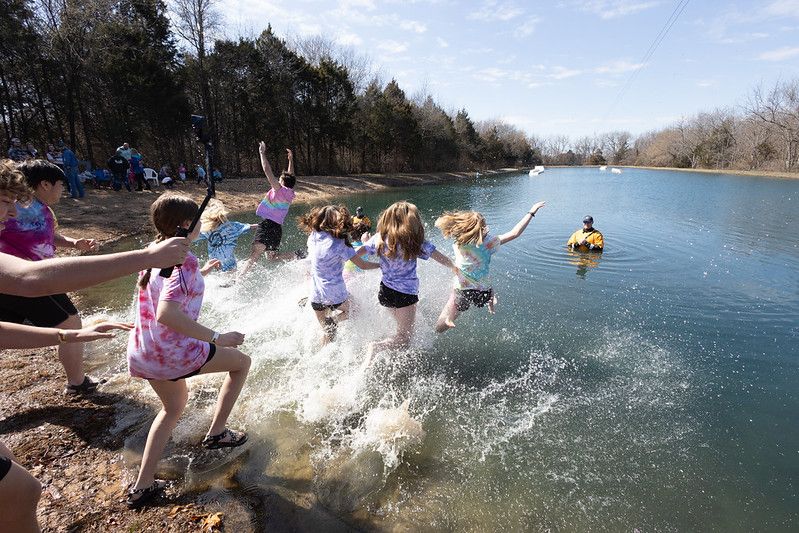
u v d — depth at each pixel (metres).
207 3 23.42
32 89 21.36
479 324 5.56
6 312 3.32
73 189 13.97
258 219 14.84
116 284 6.98
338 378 4.25
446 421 3.63
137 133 23.55
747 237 11.30
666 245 10.27
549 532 2.61
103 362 4.48
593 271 8.05
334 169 37.91
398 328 4.62
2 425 3.41
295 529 2.57
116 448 3.20
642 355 4.79
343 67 36.00
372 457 3.19
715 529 2.62
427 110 51.28
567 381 4.25
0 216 2.08
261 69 28.83
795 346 5.01
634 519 2.69
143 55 22.11
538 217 15.12
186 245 1.79
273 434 3.41
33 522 1.79
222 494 2.82
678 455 3.24
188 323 2.46
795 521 2.68
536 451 3.29
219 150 28.44
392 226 4.32
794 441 3.40
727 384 4.21
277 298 6.36
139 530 2.51
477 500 2.83
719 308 6.19
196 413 3.67
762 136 51.84
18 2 18.41
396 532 2.59
